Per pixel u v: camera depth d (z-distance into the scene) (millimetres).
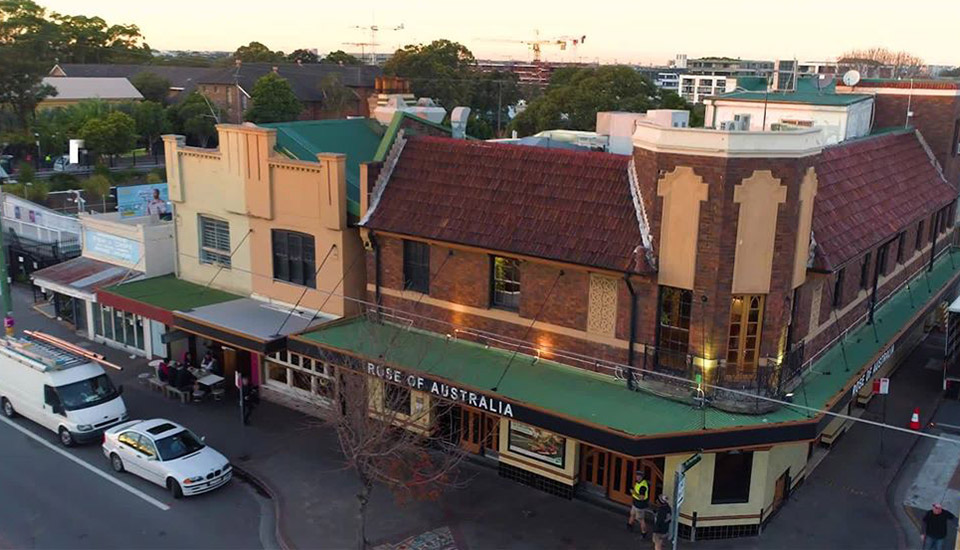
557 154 20797
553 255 19172
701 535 18141
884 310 25328
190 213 27906
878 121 30656
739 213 17141
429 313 22500
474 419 21812
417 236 21578
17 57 83438
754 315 17859
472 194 21453
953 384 25969
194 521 19031
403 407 21938
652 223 18188
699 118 65125
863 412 24797
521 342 20844
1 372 25312
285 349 22453
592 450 19844
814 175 18141
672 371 18609
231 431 23781
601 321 19391
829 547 17734
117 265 30953
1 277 30953
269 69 104875
